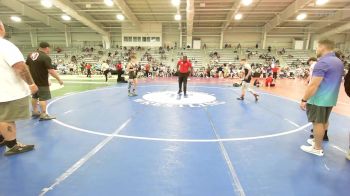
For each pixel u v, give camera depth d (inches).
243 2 741.9
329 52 145.0
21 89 141.6
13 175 120.1
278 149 160.6
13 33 1390.3
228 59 1250.6
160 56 1248.8
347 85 149.3
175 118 242.1
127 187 111.0
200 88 530.9
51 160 137.8
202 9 930.1
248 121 234.5
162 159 142.2
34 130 192.7
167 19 1168.8
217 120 236.5
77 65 1140.5
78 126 206.5
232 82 722.8
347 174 126.4
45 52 215.9
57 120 225.3
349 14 903.7
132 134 187.5
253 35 1328.7
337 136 192.9
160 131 196.9
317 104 145.7
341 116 269.3
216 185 113.9
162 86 558.3
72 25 1304.1
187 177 121.3
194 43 1338.6
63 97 366.0
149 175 122.7
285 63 1218.0
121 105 306.8
